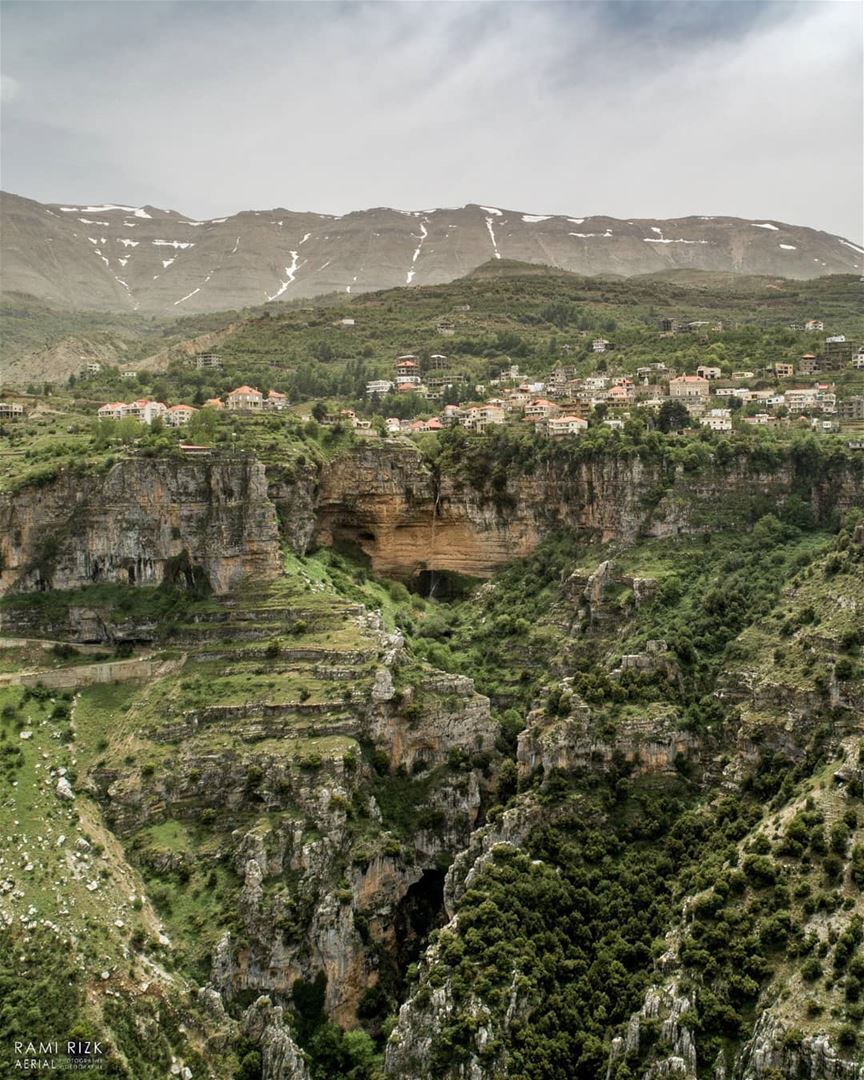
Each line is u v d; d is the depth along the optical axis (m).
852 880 158.38
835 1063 139.38
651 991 162.12
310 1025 190.62
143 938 184.50
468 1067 162.88
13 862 188.12
